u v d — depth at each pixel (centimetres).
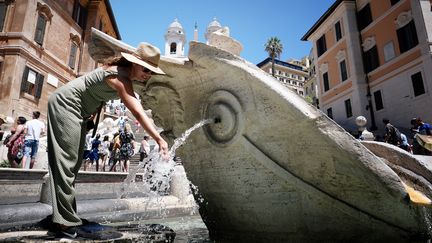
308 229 281
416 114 2222
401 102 2356
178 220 520
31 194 494
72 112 247
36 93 2262
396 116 2398
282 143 279
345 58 2919
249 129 295
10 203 447
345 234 270
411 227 275
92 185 612
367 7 2762
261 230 305
